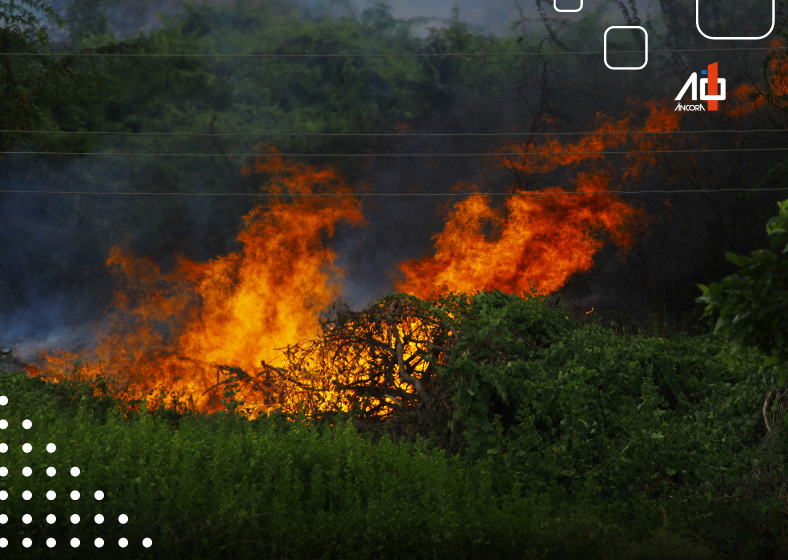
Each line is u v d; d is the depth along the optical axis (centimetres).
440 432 1028
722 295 434
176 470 782
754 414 840
